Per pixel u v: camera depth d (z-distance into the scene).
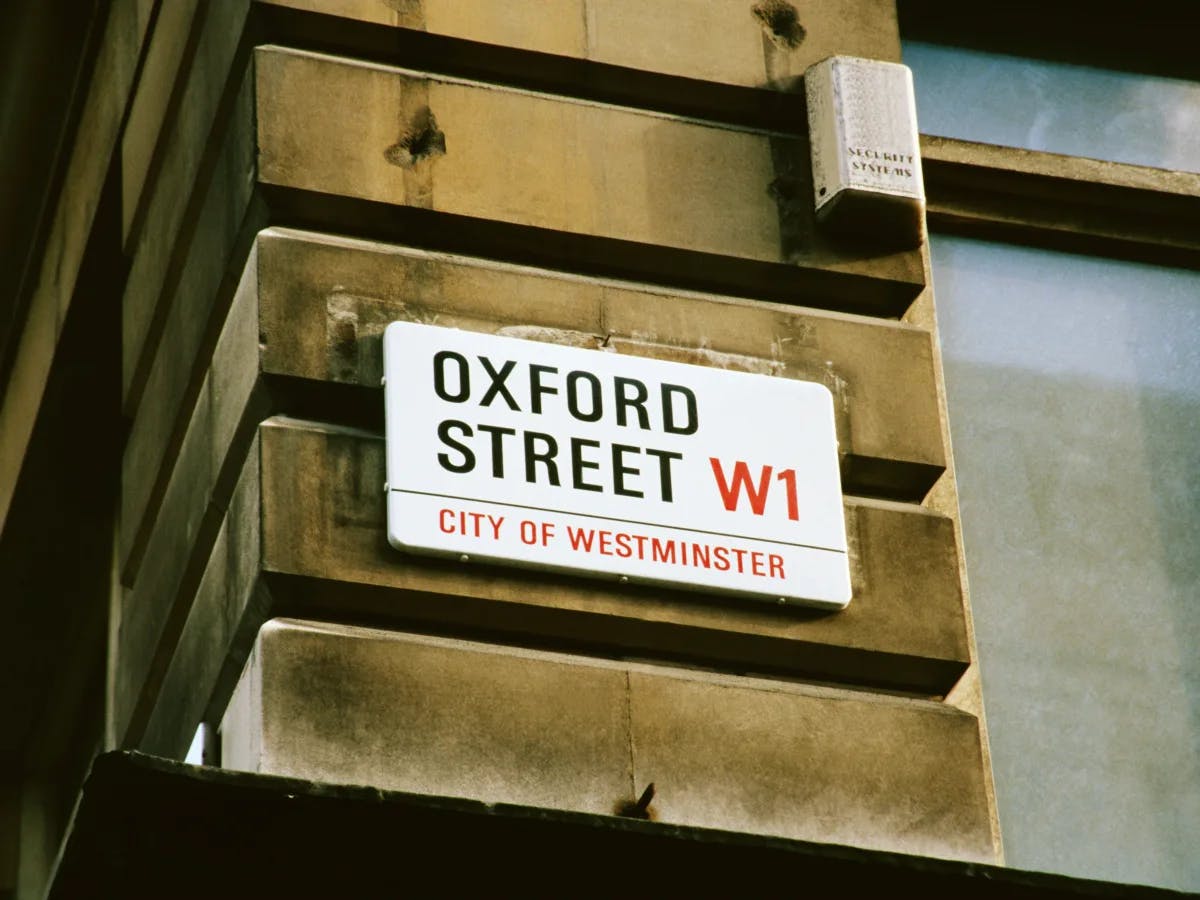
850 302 12.23
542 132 11.93
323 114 11.63
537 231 11.69
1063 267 13.45
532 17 12.11
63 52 15.41
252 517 10.90
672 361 11.59
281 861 9.77
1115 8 14.25
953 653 11.50
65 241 15.63
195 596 11.90
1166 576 12.78
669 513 11.21
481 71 12.05
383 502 10.93
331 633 10.67
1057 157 13.50
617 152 11.99
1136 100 14.09
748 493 11.38
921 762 11.21
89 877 9.71
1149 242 13.56
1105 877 11.98
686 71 12.25
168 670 12.13
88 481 16.45
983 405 12.95
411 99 11.80
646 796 10.62
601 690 10.88
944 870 10.01
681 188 12.01
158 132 13.26
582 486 11.11
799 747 11.06
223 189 11.98
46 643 17.28
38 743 17.86
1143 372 13.29
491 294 11.49
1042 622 12.49
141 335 13.30
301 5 11.78
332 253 11.37
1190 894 10.06
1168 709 12.45
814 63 12.52
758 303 12.01
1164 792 12.25
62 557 16.73
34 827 17.53
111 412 16.09
